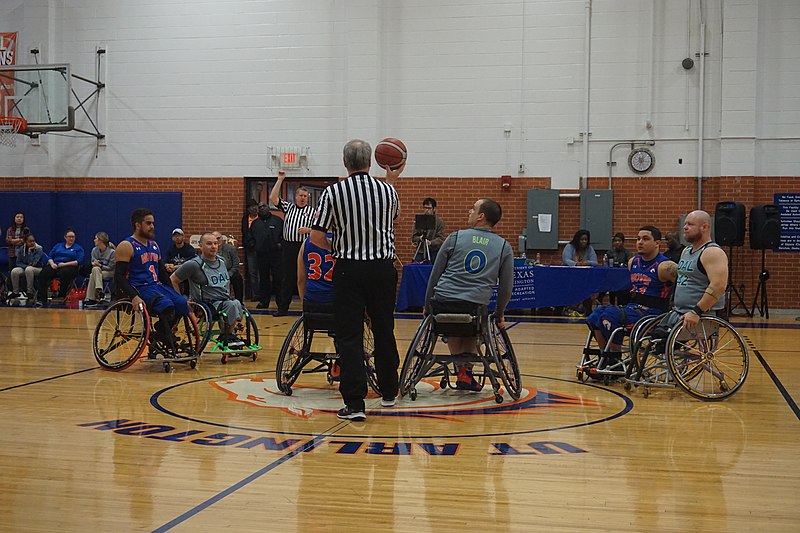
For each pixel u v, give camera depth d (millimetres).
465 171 13508
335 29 13820
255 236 12922
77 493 3318
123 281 6629
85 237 14594
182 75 14328
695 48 12789
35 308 12672
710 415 5133
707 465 3867
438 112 13547
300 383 6250
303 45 13938
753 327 10766
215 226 14312
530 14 13234
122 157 14539
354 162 4902
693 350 5770
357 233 4805
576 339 9273
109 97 14531
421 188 13641
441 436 4422
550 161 13258
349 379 4820
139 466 3754
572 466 3807
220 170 14258
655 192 12984
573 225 13211
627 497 3316
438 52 13523
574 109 13156
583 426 4738
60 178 14711
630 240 13094
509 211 13406
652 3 12844
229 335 7336
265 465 3779
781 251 12711
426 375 5918
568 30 13133
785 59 12664
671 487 3479
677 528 2934
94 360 7414
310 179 14172
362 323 4902
